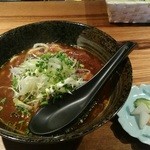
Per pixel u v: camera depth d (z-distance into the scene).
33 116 0.22
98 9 0.38
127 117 0.25
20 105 0.23
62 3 0.38
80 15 0.37
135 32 0.35
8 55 0.27
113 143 0.24
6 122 0.22
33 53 0.28
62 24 0.27
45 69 0.25
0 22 0.35
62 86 0.24
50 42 0.28
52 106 0.23
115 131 0.24
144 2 0.33
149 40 0.33
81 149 0.23
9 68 0.26
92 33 0.27
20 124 0.22
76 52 0.28
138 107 0.26
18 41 0.27
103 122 0.19
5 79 0.26
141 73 0.30
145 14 0.34
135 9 0.33
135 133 0.24
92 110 0.23
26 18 0.36
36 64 0.26
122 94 0.21
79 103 0.23
